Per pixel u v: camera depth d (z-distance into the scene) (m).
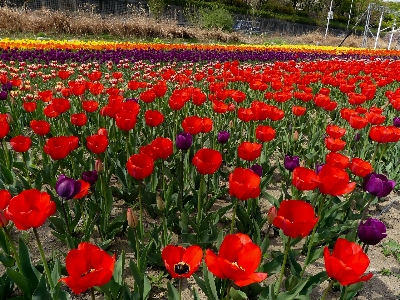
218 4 38.97
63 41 17.20
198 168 2.40
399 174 4.64
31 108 4.98
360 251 1.70
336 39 39.53
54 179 3.76
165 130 5.19
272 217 2.46
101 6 31.72
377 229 2.19
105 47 16.61
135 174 2.40
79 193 2.46
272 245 3.47
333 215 3.37
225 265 1.49
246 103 7.56
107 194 3.30
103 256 1.68
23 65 9.89
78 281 1.49
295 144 5.24
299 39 37.78
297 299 2.44
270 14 44.16
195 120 3.40
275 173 5.06
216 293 2.32
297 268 2.55
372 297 2.92
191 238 3.00
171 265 1.87
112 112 3.87
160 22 27.92
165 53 14.77
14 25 20.88
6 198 2.13
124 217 3.22
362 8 57.62
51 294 2.15
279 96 5.57
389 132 3.45
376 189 2.51
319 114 6.36
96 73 6.78
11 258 2.63
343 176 2.18
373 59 17.31
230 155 4.98
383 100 8.99
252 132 5.25
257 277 1.50
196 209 3.94
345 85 6.28
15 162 4.18
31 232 3.51
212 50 17.92
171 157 4.62
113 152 4.54
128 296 2.29
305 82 7.54
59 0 29.58
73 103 6.49
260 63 16.03
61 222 3.08
